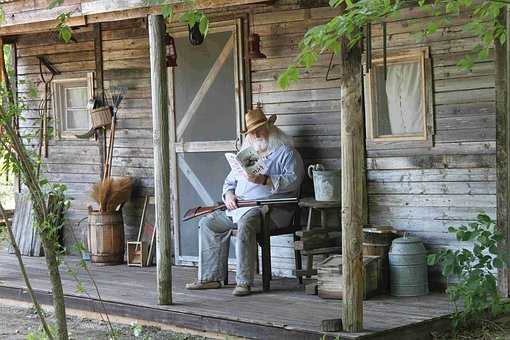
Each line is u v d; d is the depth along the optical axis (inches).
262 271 341.7
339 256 330.3
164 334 309.6
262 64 378.3
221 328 295.4
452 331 290.4
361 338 261.0
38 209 216.4
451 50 324.5
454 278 326.6
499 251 290.4
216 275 350.6
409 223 339.0
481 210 320.2
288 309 303.7
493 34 273.7
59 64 459.8
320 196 344.5
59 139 465.1
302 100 367.6
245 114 384.2
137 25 425.1
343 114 266.7
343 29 229.5
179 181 410.9
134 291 350.9
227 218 351.3
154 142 319.6
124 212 441.7
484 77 317.4
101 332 318.7
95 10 336.2
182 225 413.4
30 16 363.9
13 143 213.5
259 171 342.0
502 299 304.5
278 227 344.8
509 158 313.3
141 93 428.8
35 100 470.6
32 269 417.4
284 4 368.5
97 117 436.8
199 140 403.2
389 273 325.7
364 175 348.8
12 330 329.1
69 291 354.0
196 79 401.1
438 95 329.1
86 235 456.4
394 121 344.2
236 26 383.9
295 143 370.3
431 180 332.5
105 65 439.5
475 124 320.5
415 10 331.6
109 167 437.7
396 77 342.0
